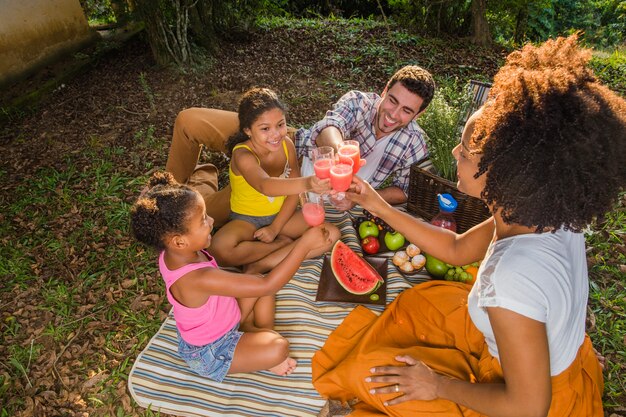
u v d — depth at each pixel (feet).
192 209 6.08
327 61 19.92
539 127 3.76
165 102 16.62
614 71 19.19
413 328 7.39
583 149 3.66
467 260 6.29
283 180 8.09
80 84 17.84
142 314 9.07
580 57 4.12
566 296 4.30
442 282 7.93
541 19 31.37
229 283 6.39
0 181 13.08
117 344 8.54
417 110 9.28
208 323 6.95
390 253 9.89
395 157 10.46
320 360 7.54
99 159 13.75
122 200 12.14
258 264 9.34
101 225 11.36
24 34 17.84
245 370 7.38
